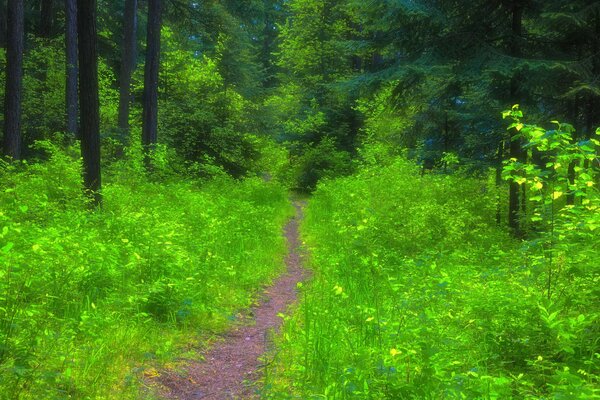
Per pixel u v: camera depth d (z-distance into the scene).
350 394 3.36
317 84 28.20
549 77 10.68
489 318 4.52
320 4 28.75
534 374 3.68
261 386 4.29
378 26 11.54
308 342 4.77
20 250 5.06
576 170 4.42
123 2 27.05
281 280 9.02
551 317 3.68
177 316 5.78
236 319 6.38
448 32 11.54
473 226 11.46
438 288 5.09
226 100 22.44
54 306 4.93
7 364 3.35
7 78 12.67
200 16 19.89
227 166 22.16
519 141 11.27
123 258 6.47
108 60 25.98
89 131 10.01
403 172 15.71
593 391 2.80
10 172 10.50
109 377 4.02
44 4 20.66
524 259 5.92
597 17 10.75
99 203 9.99
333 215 13.12
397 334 4.04
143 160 16.73
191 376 4.52
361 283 6.87
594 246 4.82
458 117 15.59
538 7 11.07
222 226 10.33
